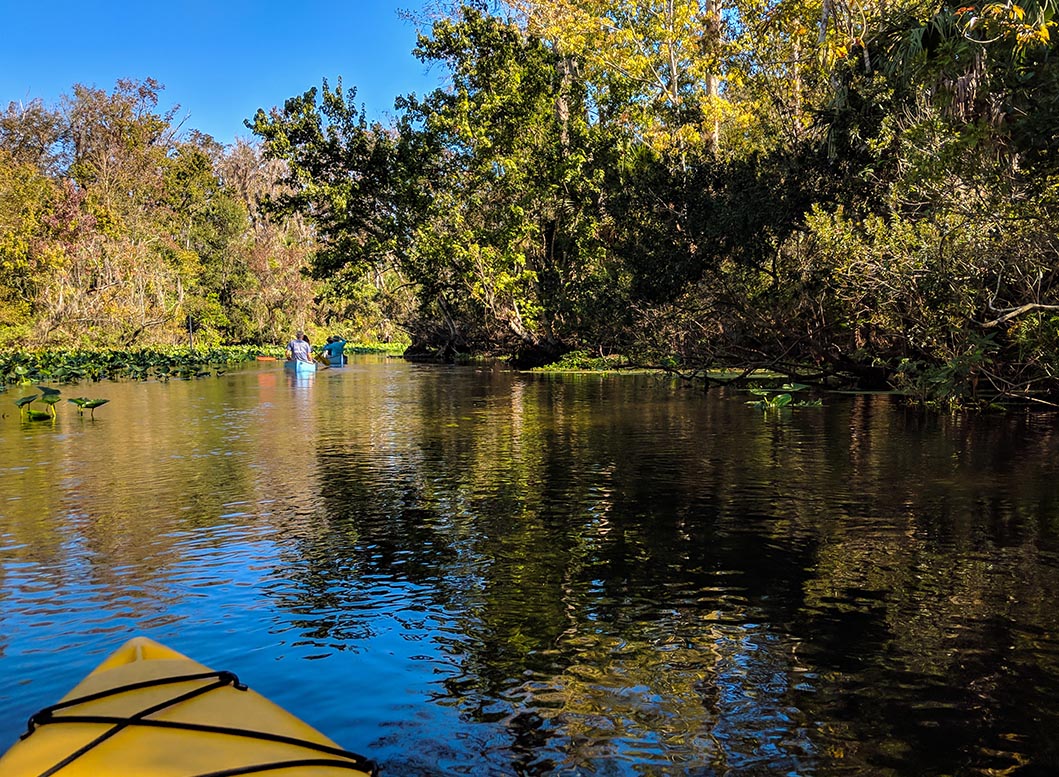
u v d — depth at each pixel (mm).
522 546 4512
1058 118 9648
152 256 47312
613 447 8156
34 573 4086
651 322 19359
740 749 2348
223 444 8633
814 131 16906
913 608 3479
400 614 3465
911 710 2566
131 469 7090
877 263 12117
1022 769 2230
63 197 40438
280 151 26891
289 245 56969
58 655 3043
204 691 2133
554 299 24625
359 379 20891
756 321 15961
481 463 7301
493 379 20234
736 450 7867
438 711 2580
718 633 3223
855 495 5742
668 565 4133
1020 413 10734
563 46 26094
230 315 54719
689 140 22844
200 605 3592
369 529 4918
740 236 15188
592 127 25672
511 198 26281
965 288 10820
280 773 1772
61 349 34031
